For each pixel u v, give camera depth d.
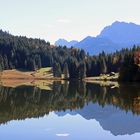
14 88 103.50
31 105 54.28
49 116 41.72
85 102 59.66
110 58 184.38
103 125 35.41
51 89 97.88
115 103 56.53
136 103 55.62
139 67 133.62
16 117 40.38
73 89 96.88
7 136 29.56
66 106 53.47
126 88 95.12
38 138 28.88
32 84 136.62
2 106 52.19
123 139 29.02
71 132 31.59
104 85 116.81
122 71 139.38
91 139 28.92
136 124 35.72
